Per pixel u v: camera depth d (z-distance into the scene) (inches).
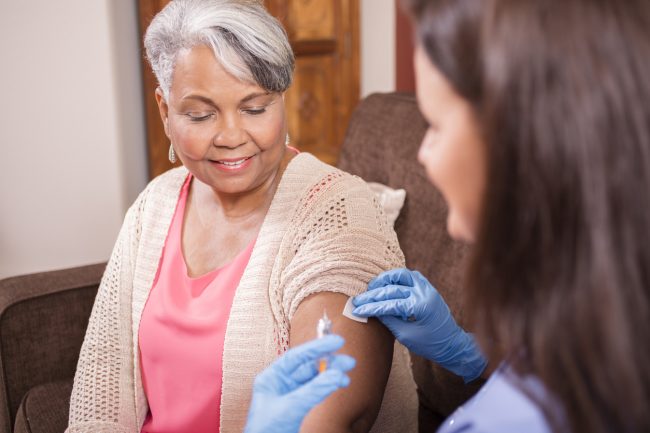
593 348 21.1
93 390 55.3
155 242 55.2
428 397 66.2
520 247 21.5
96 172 119.0
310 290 45.1
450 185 23.6
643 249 20.3
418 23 22.7
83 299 74.7
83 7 112.7
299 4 143.5
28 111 113.7
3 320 71.1
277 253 49.1
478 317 23.8
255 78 44.9
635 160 19.9
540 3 20.3
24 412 65.9
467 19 21.5
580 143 19.9
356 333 42.8
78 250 121.3
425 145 24.9
